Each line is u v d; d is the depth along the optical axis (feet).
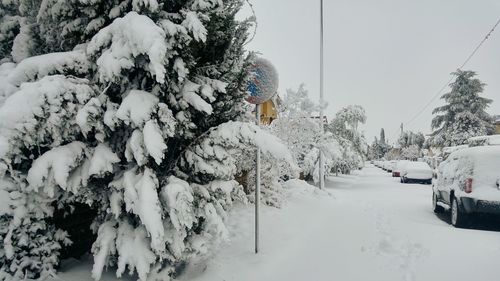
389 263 17.79
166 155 15.25
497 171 26.81
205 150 14.51
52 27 15.94
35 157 13.28
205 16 14.11
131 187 12.74
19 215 12.19
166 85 13.99
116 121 12.91
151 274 13.78
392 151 322.34
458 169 29.50
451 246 20.58
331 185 68.33
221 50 16.48
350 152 80.43
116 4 14.47
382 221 27.91
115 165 13.94
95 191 13.75
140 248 12.95
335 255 18.88
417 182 80.07
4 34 18.02
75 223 15.72
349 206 35.65
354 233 23.38
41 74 13.26
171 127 13.37
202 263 16.70
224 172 14.99
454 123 124.67
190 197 13.12
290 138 35.94
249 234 21.48
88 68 13.97
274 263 17.51
